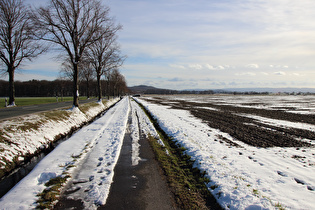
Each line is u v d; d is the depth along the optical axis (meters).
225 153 7.74
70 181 5.40
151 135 11.30
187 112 23.94
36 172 5.91
